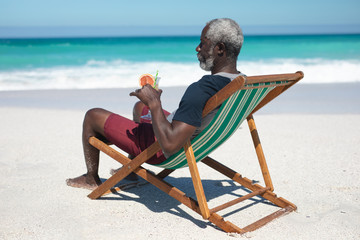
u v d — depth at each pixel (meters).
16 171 4.00
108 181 3.08
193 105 2.32
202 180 3.83
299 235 2.64
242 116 2.69
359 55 21.52
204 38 2.53
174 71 15.09
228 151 4.88
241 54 22.89
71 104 8.24
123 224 2.79
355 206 3.15
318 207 3.12
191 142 2.58
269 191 3.16
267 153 4.76
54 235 2.61
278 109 7.70
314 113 7.29
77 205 3.12
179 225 2.79
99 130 3.08
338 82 12.30
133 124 2.94
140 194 3.41
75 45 28.02
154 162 2.86
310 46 27.98
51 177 3.82
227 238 2.59
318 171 4.06
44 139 5.35
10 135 5.55
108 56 21.22
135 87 11.31
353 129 5.98
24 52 22.44
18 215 2.92
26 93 9.84
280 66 17.23
